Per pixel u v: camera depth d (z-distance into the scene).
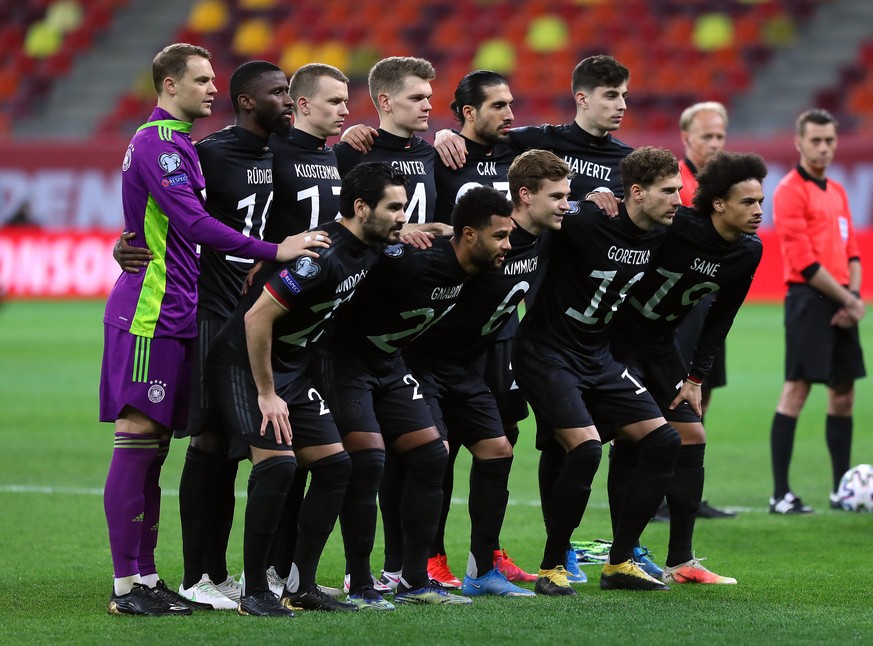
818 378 29.06
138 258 19.00
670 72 88.31
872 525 27.11
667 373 22.12
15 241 82.06
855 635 17.12
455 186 23.12
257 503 18.33
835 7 90.75
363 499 19.31
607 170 23.77
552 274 21.06
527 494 30.98
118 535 18.83
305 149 21.86
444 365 20.78
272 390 18.41
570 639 16.78
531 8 95.88
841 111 83.62
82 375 52.75
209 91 19.41
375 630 17.31
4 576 21.86
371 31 96.75
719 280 21.53
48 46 101.75
